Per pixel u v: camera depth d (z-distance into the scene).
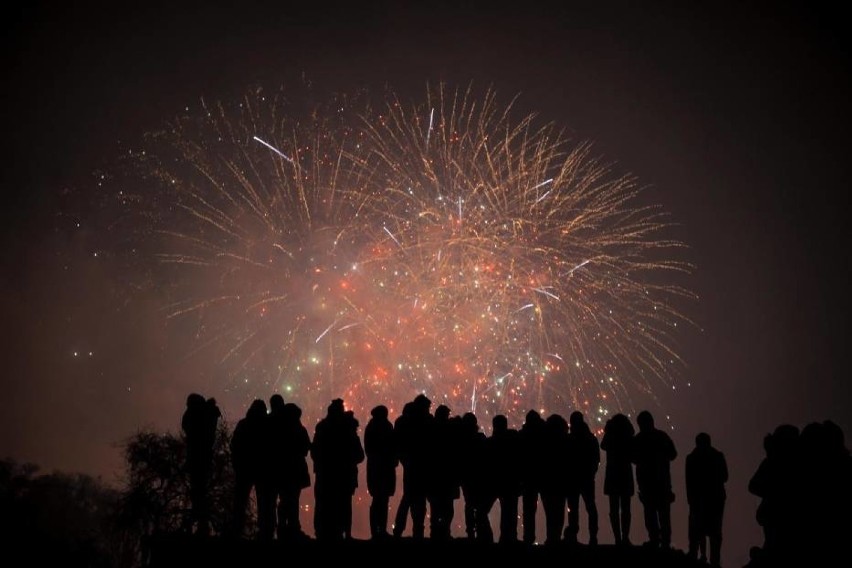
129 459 26.62
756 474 16.66
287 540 17.52
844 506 15.63
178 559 16.80
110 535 28.92
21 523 31.94
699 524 18.55
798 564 15.73
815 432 16.14
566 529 18.98
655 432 18.91
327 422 18.64
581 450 18.86
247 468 18.30
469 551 17.12
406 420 18.88
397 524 18.77
